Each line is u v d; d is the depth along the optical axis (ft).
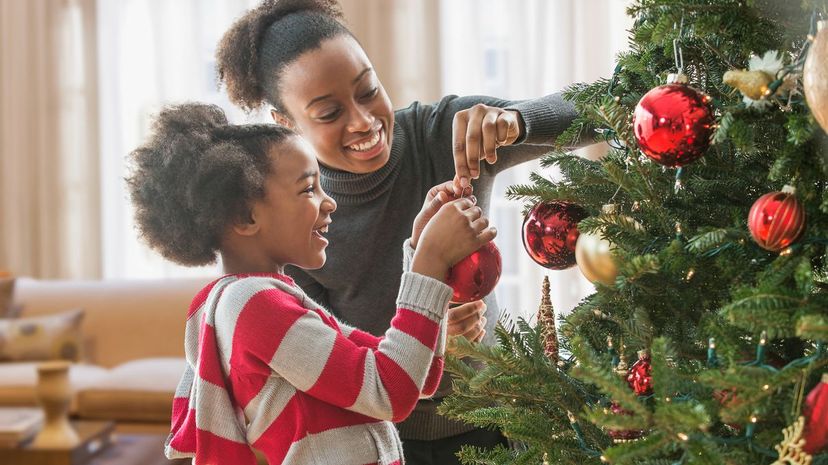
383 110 3.66
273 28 3.70
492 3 11.44
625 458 2.01
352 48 3.57
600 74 10.98
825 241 2.18
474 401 2.95
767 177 2.39
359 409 2.77
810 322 1.79
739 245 2.33
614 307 2.66
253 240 3.14
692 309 2.55
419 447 4.05
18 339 10.27
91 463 8.02
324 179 3.94
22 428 8.09
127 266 12.21
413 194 4.00
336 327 3.10
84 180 12.18
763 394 1.99
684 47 2.57
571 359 2.84
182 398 3.22
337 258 4.00
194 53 11.85
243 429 2.95
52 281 11.14
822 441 2.02
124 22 12.05
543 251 2.86
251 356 2.82
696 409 1.93
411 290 2.85
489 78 11.52
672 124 2.21
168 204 3.10
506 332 2.81
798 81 2.15
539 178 3.07
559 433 2.68
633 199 2.61
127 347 10.60
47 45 12.03
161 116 3.19
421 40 11.30
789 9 2.21
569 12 11.05
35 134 12.12
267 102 3.88
